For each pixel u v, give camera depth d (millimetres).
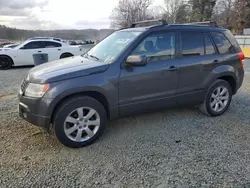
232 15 38781
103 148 3266
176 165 2869
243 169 2785
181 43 3914
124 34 3973
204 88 4199
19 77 8570
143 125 4023
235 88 4641
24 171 2727
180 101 4016
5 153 3090
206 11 44375
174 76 3822
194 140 3498
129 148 3268
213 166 2846
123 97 3471
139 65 3381
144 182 2562
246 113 4613
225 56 4371
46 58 9859
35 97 3035
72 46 11953
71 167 2818
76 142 3246
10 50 10805
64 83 3055
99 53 3924
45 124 3066
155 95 3725
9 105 5004
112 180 2590
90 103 3256
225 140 3500
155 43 3699
